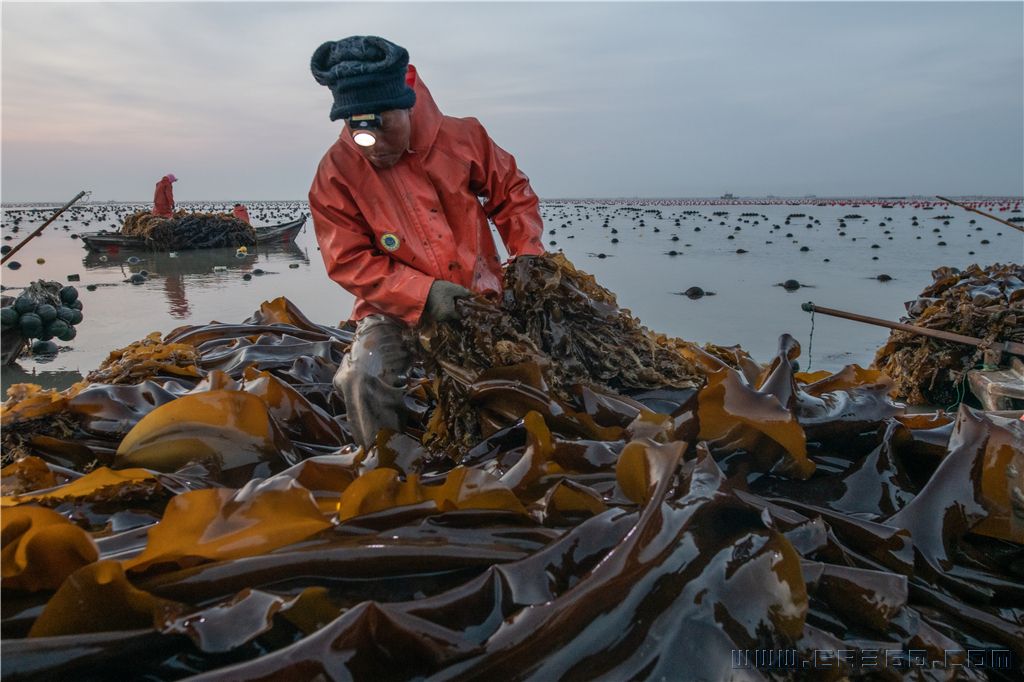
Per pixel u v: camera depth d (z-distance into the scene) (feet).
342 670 4.06
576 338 8.68
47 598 4.84
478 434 8.20
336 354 13.05
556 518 6.00
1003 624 5.46
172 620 4.47
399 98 7.16
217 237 68.03
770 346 21.33
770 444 7.20
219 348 13.46
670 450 5.57
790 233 79.51
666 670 4.41
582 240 70.33
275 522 5.44
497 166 8.52
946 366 17.63
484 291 8.28
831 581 5.34
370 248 7.93
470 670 4.17
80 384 10.13
